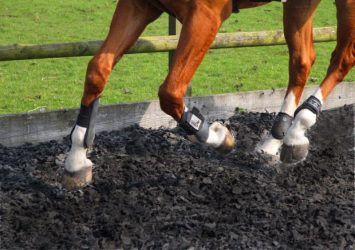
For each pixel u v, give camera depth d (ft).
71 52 23.22
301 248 16.67
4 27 48.49
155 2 17.10
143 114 25.08
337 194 19.98
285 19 21.29
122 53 17.34
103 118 24.49
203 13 16.75
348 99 28.58
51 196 18.88
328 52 43.29
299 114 20.17
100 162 21.34
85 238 16.75
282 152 20.35
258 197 19.22
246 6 18.81
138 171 20.63
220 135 19.30
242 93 26.84
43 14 53.72
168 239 16.76
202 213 18.21
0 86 34.40
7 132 23.12
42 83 35.29
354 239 17.22
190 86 26.25
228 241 16.81
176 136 24.27
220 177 20.48
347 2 20.18
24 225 17.11
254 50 43.80
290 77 21.80
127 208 18.20
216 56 41.98
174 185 19.80
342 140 24.73
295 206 18.94
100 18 52.95
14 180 19.90
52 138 23.84
